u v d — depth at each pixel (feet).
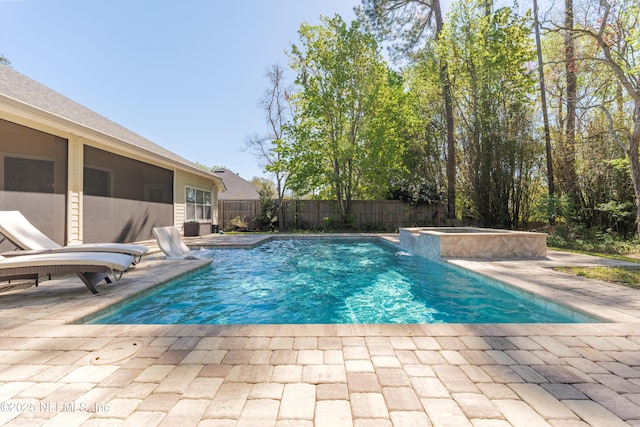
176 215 37.04
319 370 6.07
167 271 16.33
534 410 4.89
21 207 19.01
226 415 4.74
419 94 54.39
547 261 19.86
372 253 27.17
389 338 7.61
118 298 11.23
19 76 23.91
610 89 30.45
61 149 21.12
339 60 44.45
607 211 30.30
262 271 19.58
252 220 51.52
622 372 6.08
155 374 5.91
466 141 43.83
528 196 40.32
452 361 6.48
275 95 58.34
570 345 7.27
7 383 5.60
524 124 37.58
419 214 49.96
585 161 31.19
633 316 9.27
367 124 46.16
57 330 8.07
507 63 37.99
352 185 49.42
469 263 19.13
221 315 11.67
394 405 4.98
